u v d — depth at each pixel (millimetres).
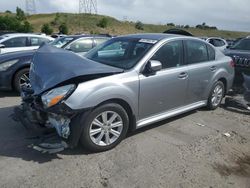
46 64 4035
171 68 4809
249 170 3875
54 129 3951
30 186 3252
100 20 81125
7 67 6516
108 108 3936
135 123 4387
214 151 4312
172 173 3652
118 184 3375
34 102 3848
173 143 4465
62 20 77250
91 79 3822
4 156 3840
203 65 5457
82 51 8672
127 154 4043
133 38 4980
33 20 79125
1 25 50844
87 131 3801
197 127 5176
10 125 4855
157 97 4578
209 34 85938
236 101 6398
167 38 4867
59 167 3637
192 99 5395
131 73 4207
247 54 7145
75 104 3600
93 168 3654
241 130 5207
